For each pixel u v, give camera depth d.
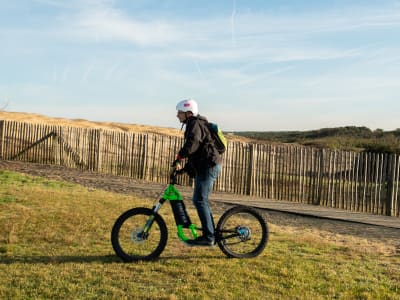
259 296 5.02
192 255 6.59
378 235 9.32
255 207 12.28
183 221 6.31
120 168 18.16
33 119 42.19
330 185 13.45
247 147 15.09
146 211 6.28
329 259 6.71
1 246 6.73
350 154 13.20
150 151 17.42
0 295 4.82
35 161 20.50
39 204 10.06
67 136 19.75
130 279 5.46
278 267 6.09
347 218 11.25
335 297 5.12
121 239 7.27
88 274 5.54
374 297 5.10
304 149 14.04
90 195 11.91
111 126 45.53
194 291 5.10
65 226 8.06
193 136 5.98
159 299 4.82
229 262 6.27
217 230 6.41
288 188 14.29
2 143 21.41
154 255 6.29
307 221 10.74
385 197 12.44
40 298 4.77
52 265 5.90
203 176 6.18
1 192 11.50
